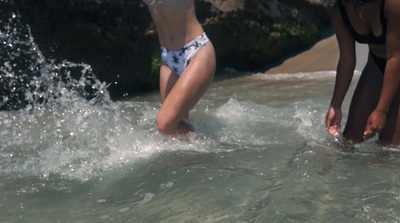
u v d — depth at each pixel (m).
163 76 5.35
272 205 3.49
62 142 5.14
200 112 6.53
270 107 6.75
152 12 5.18
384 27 4.41
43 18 7.23
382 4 4.30
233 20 9.07
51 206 3.70
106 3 7.61
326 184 3.85
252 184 3.90
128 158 4.64
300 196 3.63
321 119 6.06
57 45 7.47
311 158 4.47
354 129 4.93
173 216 3.43
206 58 5.05
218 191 3.80
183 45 5.09
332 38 10.38
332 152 4.65
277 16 9.83
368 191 3.71
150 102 7.34
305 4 10.26
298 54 10.05
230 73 9.38
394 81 4.47
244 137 5.32
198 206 3.56
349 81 4.90
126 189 3.95
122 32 7.83
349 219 3.27
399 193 3.65
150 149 4.84
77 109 6.18
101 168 4.42
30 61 7.26
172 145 4.92
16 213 3.59
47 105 6.64
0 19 6.99
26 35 7.18
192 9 5.11
